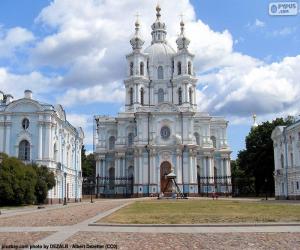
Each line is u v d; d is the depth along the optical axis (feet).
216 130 376.68
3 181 173.68
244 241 60.59
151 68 383.04
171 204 182.91
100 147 367.04
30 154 215.31
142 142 334.44
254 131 335.67
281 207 146.00
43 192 195.93
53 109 220.43
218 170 369.09
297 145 239.71
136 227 79.30
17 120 217.97
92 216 109.70
